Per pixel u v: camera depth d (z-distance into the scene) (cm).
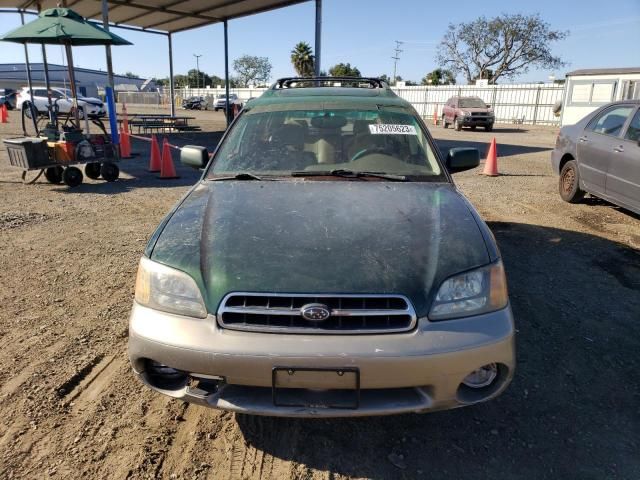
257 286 208
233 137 356
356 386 200
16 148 828
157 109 4441
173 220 260
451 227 247
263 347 200
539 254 519
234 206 268
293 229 241
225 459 233
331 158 335
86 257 501
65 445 239
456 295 214
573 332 353
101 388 285
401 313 204
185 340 207
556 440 247
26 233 583
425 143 350
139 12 1683
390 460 233
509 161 1254
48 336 341
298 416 210
